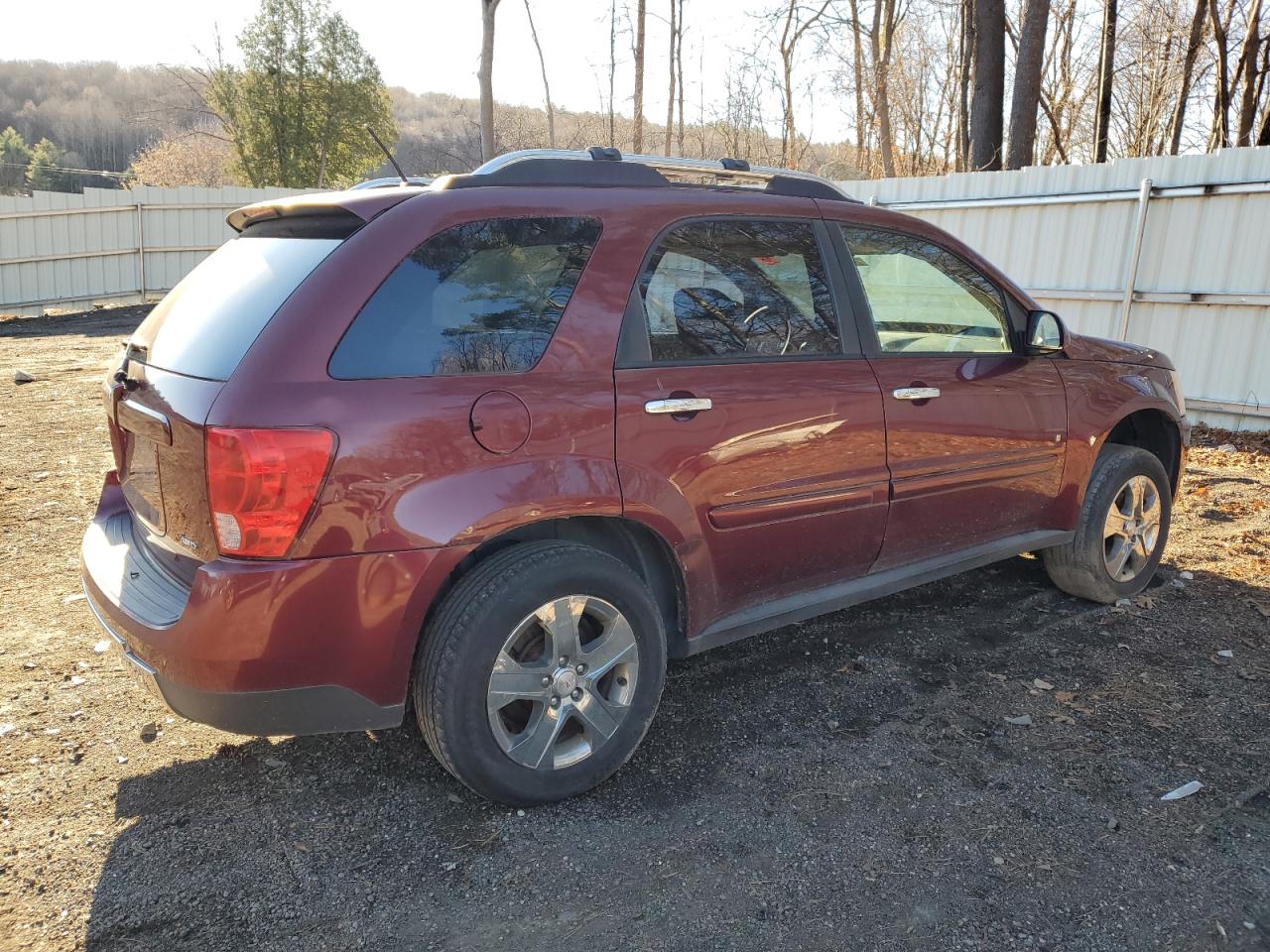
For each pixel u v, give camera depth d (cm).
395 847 257
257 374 230
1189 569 496
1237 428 816
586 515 269
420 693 257
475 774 259
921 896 237
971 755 308
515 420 257
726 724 328
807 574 338
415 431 242
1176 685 360
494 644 254
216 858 251
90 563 291
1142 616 431
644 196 300
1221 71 1734
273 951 218
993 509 391
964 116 2073
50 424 807
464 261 262
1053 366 410
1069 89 2464
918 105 2536
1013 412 387
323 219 269
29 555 482
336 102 4066
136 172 5025
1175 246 828
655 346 290
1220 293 804
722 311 309
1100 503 427
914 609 439
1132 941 222
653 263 294
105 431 783
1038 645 398
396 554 241
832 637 406
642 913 231
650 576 311
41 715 324
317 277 245
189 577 254
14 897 234
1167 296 834
